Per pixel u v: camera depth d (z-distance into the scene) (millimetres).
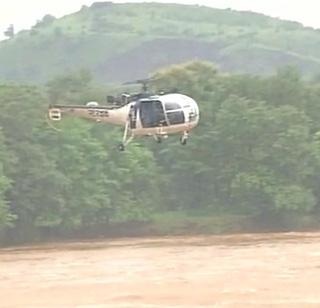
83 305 122625
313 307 115500
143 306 119250
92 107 157875
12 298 135750
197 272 166875
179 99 156000
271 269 167875
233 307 116750
